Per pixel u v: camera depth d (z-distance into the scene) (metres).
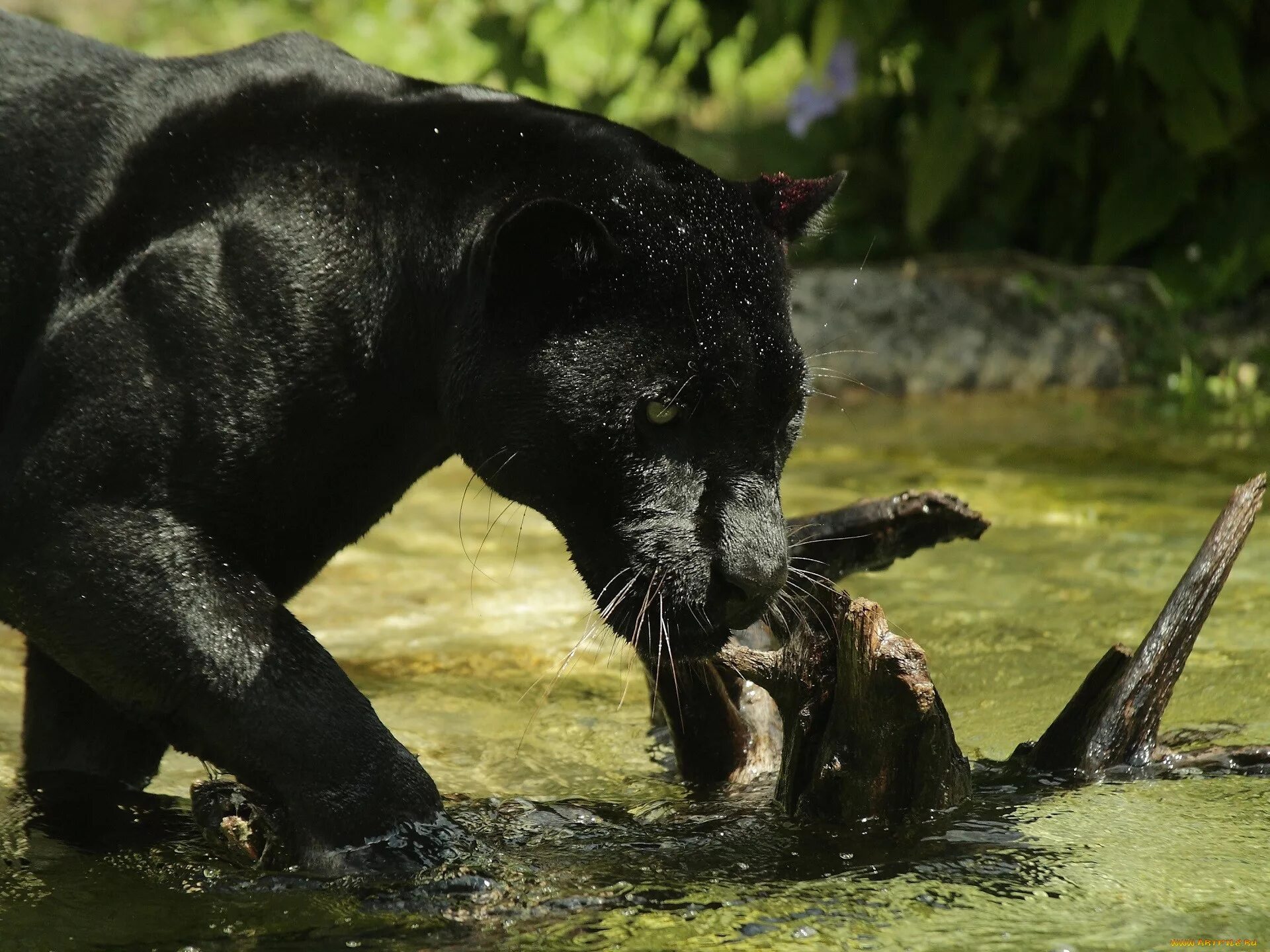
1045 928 5.41
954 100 17.48
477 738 7.78
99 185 6.85
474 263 6.50
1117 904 5.60
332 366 6.59
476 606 9.88
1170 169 17.25
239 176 6.72
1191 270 17.25
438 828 6.31
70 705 7.34
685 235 6.42
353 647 9.09
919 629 9.08
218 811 6.34
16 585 6.38
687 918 5.61
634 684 8.61
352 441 6.77
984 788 6.82
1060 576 10.05
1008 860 6.03
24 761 7.48
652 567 6.30
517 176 6.72
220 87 7.04
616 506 6.38
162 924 5.70
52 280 6.80
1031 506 11.79
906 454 13.53
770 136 21.30
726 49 25.67
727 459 6.33
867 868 6.02
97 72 7.14
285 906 5.85
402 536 11.47
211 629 6.30
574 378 6.30
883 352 16.25
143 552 6.32
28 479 6.36
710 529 6.26
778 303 6.50
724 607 6.30
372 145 6.82
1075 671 8.39
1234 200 17.39
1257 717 7.61
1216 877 5.81
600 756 7.57
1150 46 16.11
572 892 5.89
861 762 6.39
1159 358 16.58
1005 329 16.58
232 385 6.43
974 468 12.99
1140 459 13.31
